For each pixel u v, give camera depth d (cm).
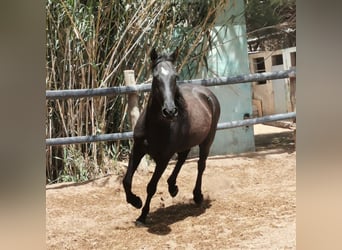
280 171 547
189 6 584
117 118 573
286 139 734
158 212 416
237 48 629
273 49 937
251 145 642
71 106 525
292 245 293
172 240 335
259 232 334
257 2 785
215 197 453
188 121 376
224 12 605
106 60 548
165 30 575
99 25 527
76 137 489
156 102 354
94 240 341
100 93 491
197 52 604
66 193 475
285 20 859
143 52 566
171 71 346
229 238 329
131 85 507
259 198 439
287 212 384
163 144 363
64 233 358
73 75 523
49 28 499
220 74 624
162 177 528
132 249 319
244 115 636
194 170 554
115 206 439
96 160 536
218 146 629
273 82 895
